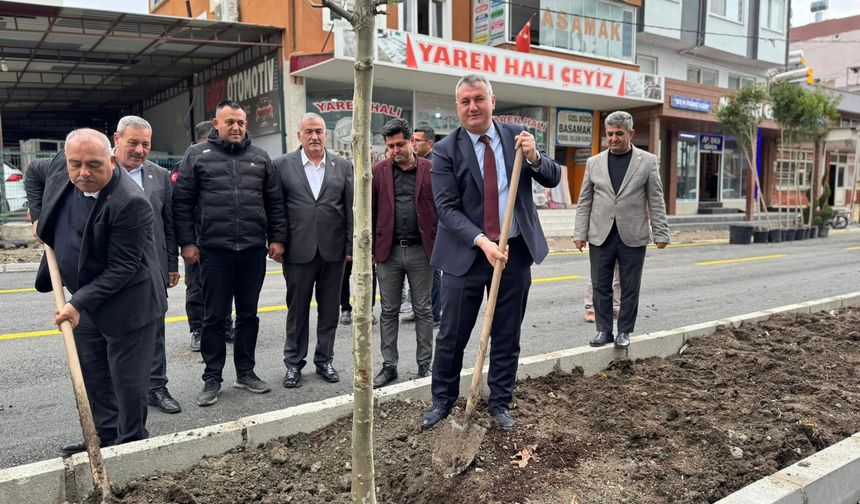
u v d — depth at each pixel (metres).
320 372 4.95
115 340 3.30
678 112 20.12
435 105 16.94
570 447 3.26
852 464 3.02
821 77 40.00
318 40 14.38
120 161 4.35
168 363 5.42
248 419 3.33
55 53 16.22
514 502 2.77
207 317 4.43
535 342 6.13
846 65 38.94
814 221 20.34
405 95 17.12
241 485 2.93
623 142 5.16
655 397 4.04
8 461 3.52
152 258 3.45
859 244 17.59
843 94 28.53
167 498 2.76
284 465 3.11
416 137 6.06
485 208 3.41
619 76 18.17
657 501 2.84
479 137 3.46
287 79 14.77
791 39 42.22
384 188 4.75
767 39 25.50
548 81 16.62
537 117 19.61
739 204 26.00
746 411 3.79
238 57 16.64
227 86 17.39
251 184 4.45
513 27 17.38
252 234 4.45
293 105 14.78
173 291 8.84
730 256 14.24
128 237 3.14
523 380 4.23
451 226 3.42
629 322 4.91
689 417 3.67
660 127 22.56
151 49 16.03
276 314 7.41
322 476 3.02
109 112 27.94
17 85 20.14
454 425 3.13
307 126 4.70
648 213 5.16
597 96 18.09
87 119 29.53
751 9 24.86
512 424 3.42
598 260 5.18
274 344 6.08
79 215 3.21
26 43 15.02
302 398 4.54
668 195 23.17
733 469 3.12
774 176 26.77
